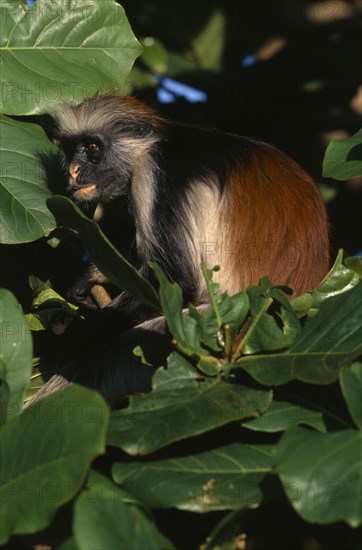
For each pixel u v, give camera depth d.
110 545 4.62
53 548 5.54
